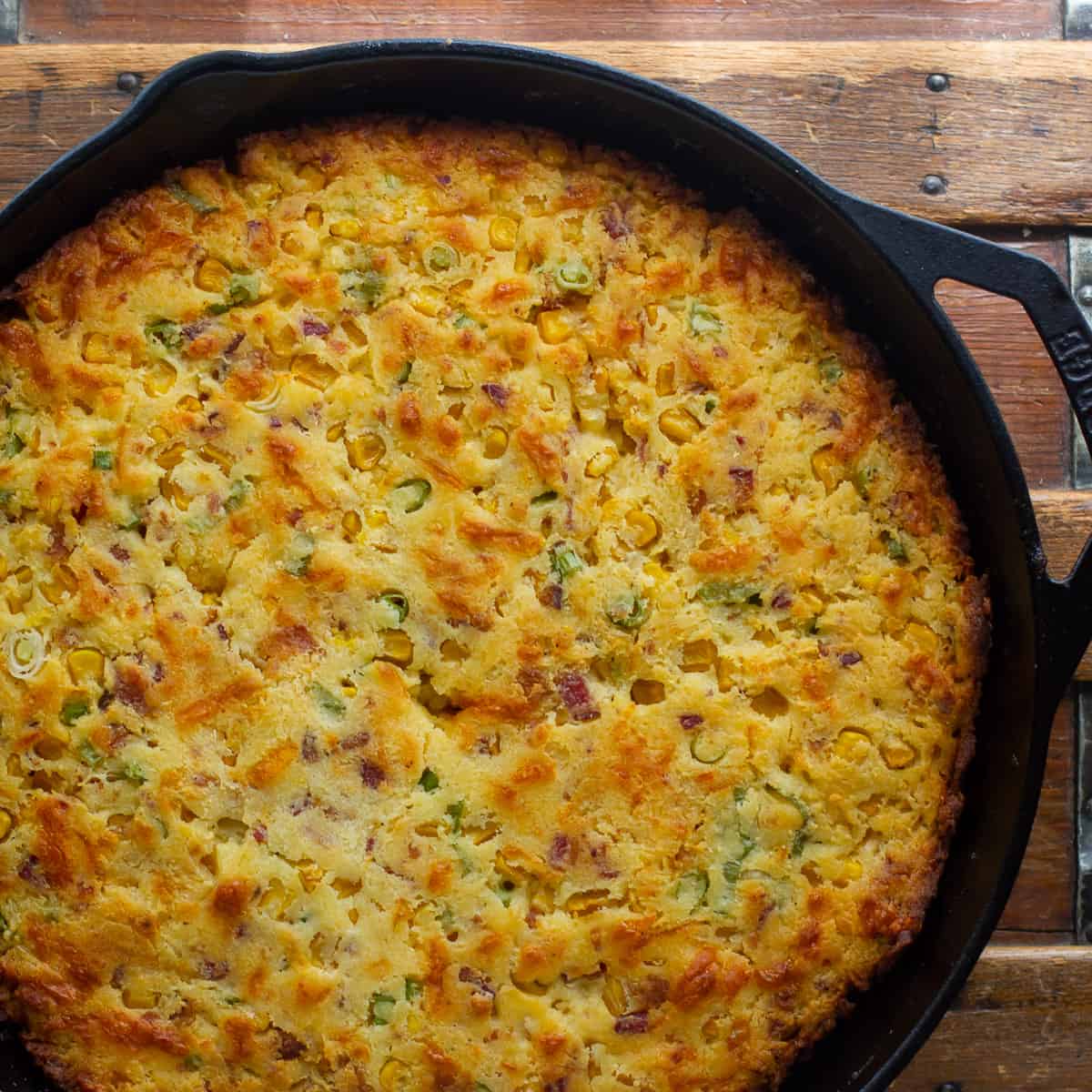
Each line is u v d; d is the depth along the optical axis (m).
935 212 0.73
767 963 0.67
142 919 0.66
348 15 0.73
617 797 0.66
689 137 0.68
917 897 0.67
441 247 0.68
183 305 0.68
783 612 0.68
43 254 0.69
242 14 0.73
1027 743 0.65
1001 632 0.68
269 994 0.65
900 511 0.69
